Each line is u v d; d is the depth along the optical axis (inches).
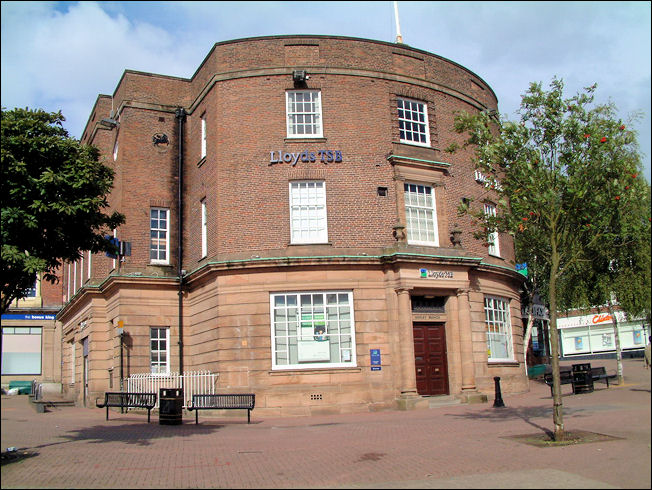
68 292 1406.3
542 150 555.5
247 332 839.7
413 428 608.4
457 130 597.9
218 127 914.7
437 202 943.0
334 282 852.0
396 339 844.0
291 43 931.3
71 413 916.0
